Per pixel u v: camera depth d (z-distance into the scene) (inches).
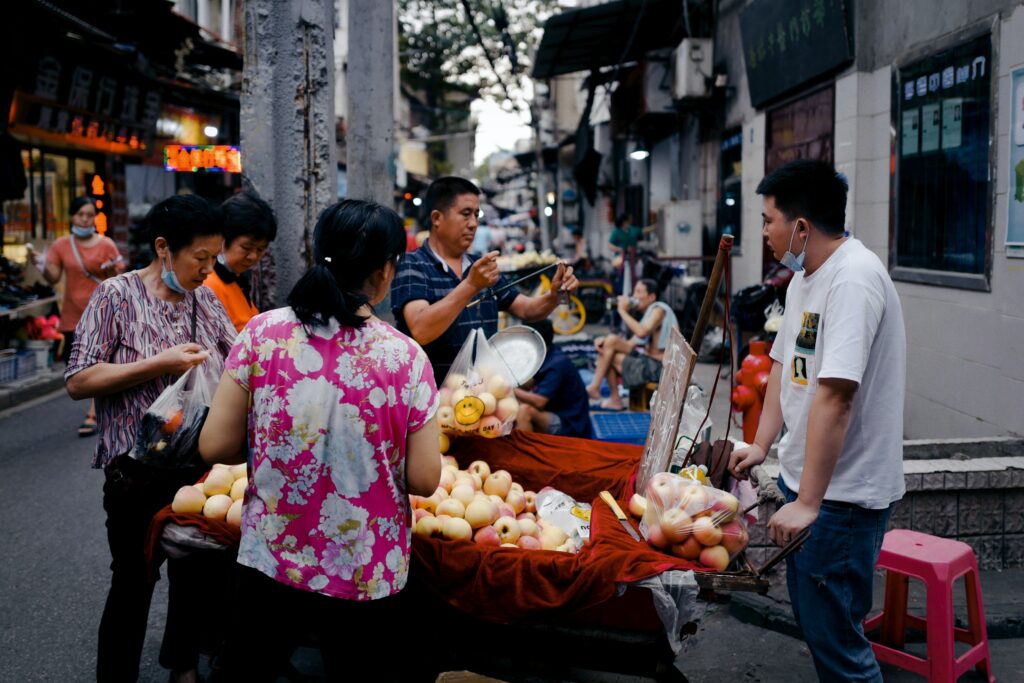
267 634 87.4
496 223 1551.4
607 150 884.0
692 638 109.7
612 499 122.5
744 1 425.7
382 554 86.3
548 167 1213.1
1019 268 202.7
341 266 85.7
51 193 449.4
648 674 104.8
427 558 106.0
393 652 91.5
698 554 99.1
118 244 509.4
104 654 118.8
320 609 86.0
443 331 135.3
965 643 139.8
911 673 140.8
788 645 150.7
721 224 480.1
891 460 101.4
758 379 229.8
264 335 85.9
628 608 102.0
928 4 249.0
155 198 623.5
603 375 316.2
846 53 294.0
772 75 369.1
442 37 1227.2
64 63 385.4
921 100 253.0
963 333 229.5
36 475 255.4
